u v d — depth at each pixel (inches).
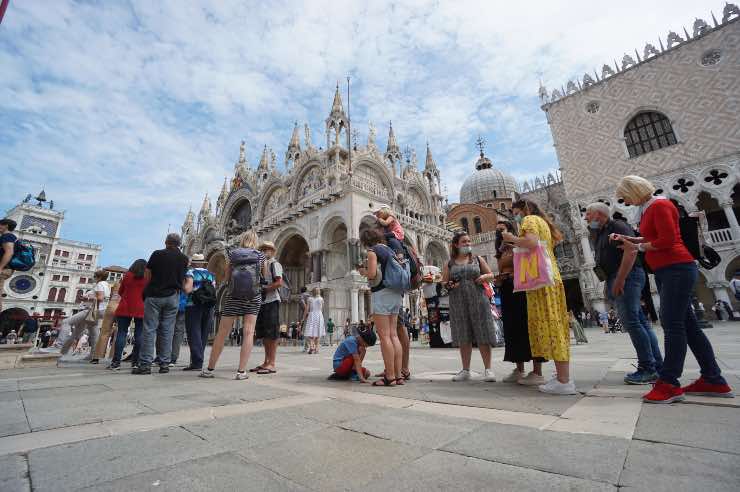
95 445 86.2
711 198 1174.3
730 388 129.0
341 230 1179.9
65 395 151.6
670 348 127.9
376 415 116.6
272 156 1475.1
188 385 183.9
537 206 187.2
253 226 1457.9
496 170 2297.0
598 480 63.6
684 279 130.3
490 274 206.2
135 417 113.5
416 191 1487.5
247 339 216.7
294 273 1311.5
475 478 67.2
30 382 194.2
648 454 74.8
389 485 65.1
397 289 191.6
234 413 119.5
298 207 1208.2
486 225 1834.4
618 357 281.6
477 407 126.4
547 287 161.9
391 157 1438.2
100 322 379.6
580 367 236.5
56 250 2507.4
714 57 1091.3
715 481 60.9
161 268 257.1
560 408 120.9
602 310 1147.3
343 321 1060.5
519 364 190.2
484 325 196.2
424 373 235.0
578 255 1460.4
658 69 1179.3
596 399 133.5
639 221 153.8
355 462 76.5
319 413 119.3
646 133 1189.1
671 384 125.2
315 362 343.9
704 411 109.0
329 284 1056.2
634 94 1210.0
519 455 77.7
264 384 188.5
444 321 511.8
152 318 252.1
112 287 385.1
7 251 239.6
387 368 181.5
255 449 84.6
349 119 1160.2
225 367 306.8
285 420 110.4
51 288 2380.7
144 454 80.6
